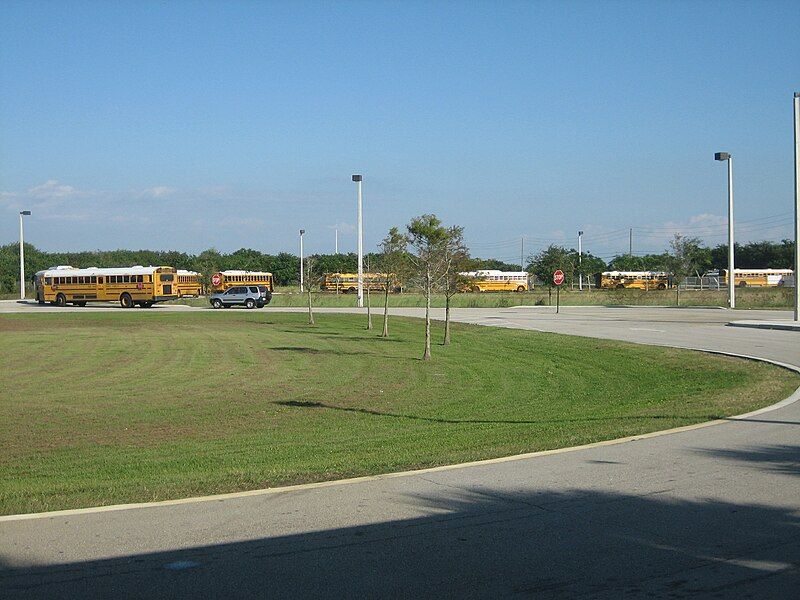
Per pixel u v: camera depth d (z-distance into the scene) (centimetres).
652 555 630
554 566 607
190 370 2411
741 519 724
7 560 623
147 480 979
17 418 1606
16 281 10656
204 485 886
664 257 6956
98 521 730
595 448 1061
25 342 3362
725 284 9825
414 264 3052
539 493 822
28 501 823
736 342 2878
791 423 1261
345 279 9188
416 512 754
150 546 656
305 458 1134
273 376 2261
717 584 570
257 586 568
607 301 6900
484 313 5369
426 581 577
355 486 859
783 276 10181
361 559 623
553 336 3325
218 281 8456
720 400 1559
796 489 831
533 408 1672
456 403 1772
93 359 2720
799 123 3634
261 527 707
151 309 6619
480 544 658
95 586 568
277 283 12019
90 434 1433
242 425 1517
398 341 3328
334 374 2295
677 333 3362
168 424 1534
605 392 1906
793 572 593
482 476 901
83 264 12162
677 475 897
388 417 1591
